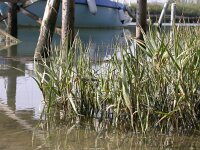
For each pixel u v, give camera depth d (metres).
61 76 4.75
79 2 18.94
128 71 4.27
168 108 4.32
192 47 4.37
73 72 4.73
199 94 4.34
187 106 4.25
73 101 4.66
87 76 4.73
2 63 8.08
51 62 4.98
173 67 4.34
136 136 4.05
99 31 18.69
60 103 4.76
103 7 19.89
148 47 4.52
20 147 3.68
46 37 8.32
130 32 18.55
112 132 4.16
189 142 3.92
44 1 17.86
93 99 4.62
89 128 4.26
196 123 4.27
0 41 12.44
